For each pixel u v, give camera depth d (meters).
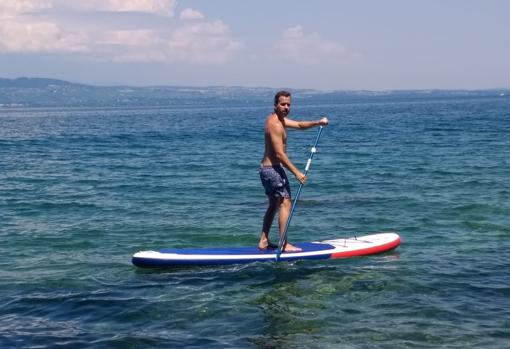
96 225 11.80
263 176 8.52
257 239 10.52
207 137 40.81
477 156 23.97
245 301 6.96
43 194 15.97
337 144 32.84
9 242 10.38
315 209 13.29
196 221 12.07
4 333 6.09
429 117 65.56
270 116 8.44
